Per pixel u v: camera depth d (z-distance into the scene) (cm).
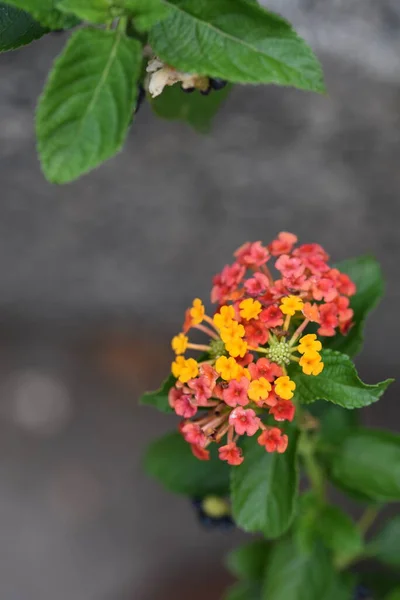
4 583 88
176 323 91
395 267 77
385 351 85
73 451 92
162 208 77
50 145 45
